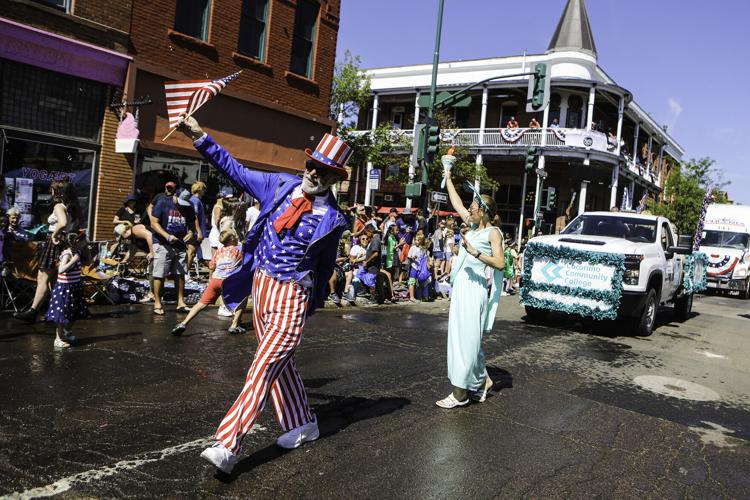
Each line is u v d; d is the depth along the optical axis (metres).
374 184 16.55
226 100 13.63
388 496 3.29
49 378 4.88
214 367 5.64
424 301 12.77
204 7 13.06
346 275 11.26
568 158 29.91
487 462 3.90
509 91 31.69
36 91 10.31
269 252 3.56
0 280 7.32
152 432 3.92
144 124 11.93
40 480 3.12
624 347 8.77
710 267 22.41
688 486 3.80
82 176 11.05
